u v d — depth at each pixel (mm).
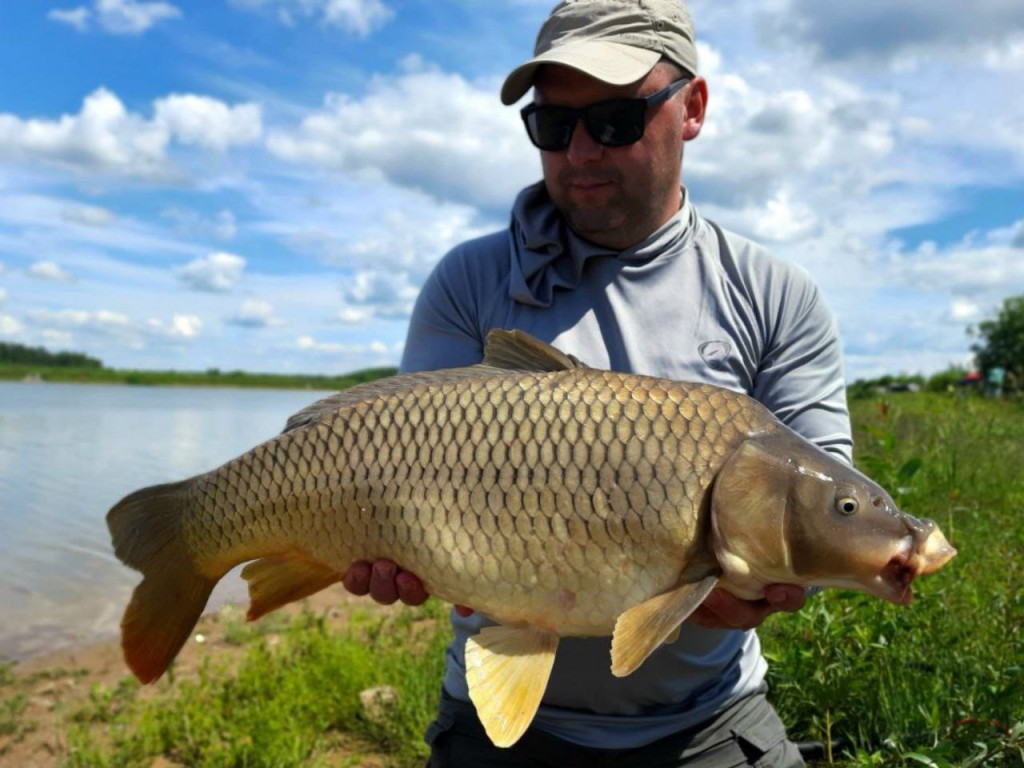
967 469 2518
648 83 893
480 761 933
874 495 711
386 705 1578
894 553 696
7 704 1706
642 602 709
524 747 915
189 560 857
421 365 979
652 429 730
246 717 1532
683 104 930
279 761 1389
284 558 833
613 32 906
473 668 752
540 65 897
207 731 1515
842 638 1236
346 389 840
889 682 1167
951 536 1590
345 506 786
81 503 4047
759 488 707
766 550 707
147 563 866
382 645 1881
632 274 920
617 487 723
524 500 737
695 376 903
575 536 729
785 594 731
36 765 1491
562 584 735
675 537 716
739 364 917
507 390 764
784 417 919
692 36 944
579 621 742
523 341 814
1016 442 3068
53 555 2990
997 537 1708
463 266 978
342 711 1584
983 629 1234
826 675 1197
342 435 795
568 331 919
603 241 928
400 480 767
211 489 842
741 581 719
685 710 900
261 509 819
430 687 1569
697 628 878
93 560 2939
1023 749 941
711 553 718
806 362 936
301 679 1656
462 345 972
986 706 1046
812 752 1157
